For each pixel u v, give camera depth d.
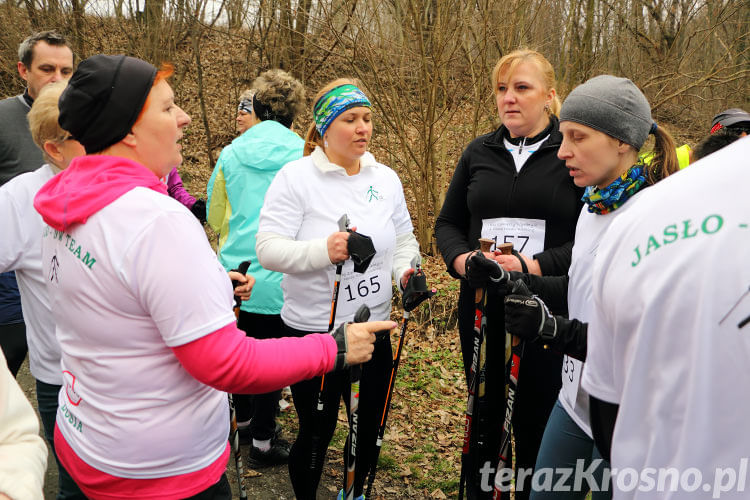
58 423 1.60
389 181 2.63
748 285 0.91
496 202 2.62
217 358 1.34
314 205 2.45
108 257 1.33
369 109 2.42
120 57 1.43
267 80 3.26
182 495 1.46
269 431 3.13
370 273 2.52
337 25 7.36
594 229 2.00
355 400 2.19
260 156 3.03
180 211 1.37
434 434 3.76
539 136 2.58
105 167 1.41
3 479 1.01
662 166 1.92
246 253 3.07
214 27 10.41
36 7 9.46
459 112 7.74
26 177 2.09
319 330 2.49
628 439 1.08
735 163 0.98
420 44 6.53
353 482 2.25
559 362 2.38
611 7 8.12
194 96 11.19
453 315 5.64
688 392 0.97
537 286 2.20
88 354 1.41
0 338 2.68
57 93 1.95
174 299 1.31
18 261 2.06
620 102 1.91
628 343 1.10
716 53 8.80
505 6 6.59
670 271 0.99
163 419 1.41
